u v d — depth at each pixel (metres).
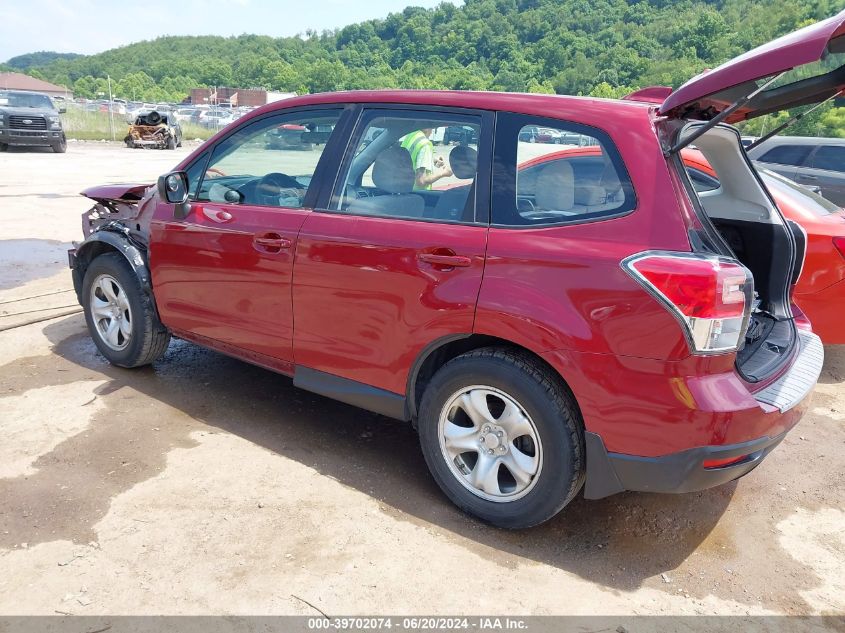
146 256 4.16
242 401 4.12
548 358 2.63
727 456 2.48
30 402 3.93
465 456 3.07
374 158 3.20
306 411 4.05
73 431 3.61
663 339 2.42
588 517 3.14
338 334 3.25
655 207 2.53
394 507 3.09
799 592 2.70
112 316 4.40
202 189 3.86
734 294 2.44
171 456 3.42
